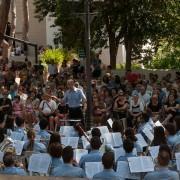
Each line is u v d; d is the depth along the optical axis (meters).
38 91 23.12
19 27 47.31
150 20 29.97
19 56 38.94
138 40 31.12
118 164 9.98
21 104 20.70
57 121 19.36
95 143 10.27
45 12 34.81
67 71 29.42
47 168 9.92
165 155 8.84
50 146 10.08
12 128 14.09
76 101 19.61
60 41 35.62
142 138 12.76
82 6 28.38
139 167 9.84
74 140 12.52
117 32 32.12
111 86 23.86
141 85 20.66
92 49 32.84
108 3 29.23
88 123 17.45
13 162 9.48
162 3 30.00
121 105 20.14
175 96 19.47
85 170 9.80
